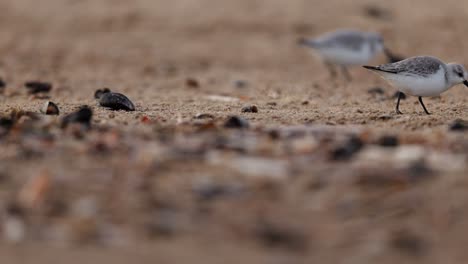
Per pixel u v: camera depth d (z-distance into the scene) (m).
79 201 8.62
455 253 7.61
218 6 29.11
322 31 27.67
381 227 8.05
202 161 9.84
